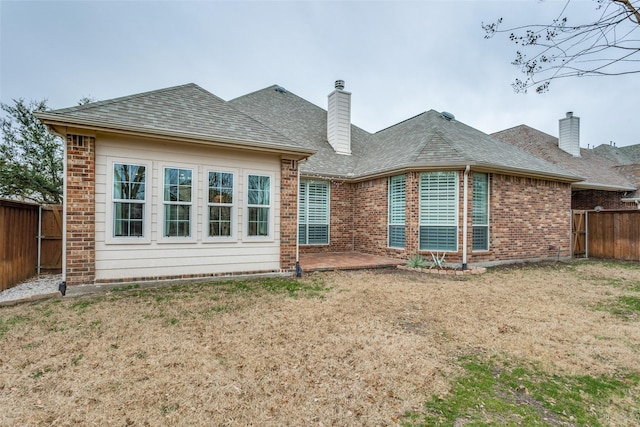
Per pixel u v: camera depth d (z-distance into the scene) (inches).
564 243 481.1
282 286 279.4
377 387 121.6
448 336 172.9
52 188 519.5
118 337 163.8
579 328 187.0
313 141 554.9
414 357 146.7
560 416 108.0
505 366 141.3
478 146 457.7
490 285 295.6
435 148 414.6
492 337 172.1
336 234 501.0
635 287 292.4
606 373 137.1
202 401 110.8
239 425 99.3
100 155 255.1
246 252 312.0
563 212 481.7
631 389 125.2
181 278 283.1
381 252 453.1
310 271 344.8
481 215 403.9
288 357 144.0
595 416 108.3
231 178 305.7
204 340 161.2
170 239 279.4
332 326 183.2
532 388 124.6
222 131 293.4
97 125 240.7
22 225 291.3
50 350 148.2
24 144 536.4
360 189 500.7
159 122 270.1
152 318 192.9
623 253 474.9
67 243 243.0
